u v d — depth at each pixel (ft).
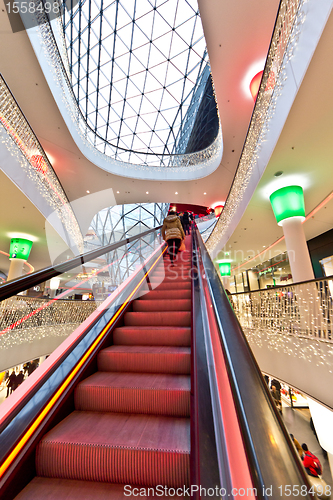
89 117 59.57
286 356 18.80
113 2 40.96
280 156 21.15
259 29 22.62
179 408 6.26
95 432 5.49
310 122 17.88
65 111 34.30
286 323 19.52
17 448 4.78
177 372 7.79
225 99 31.30
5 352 22.50
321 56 13.91
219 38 23.52
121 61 50.21
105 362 8.25
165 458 4.74
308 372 16.58
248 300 24.59
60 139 37.17
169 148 72.33
